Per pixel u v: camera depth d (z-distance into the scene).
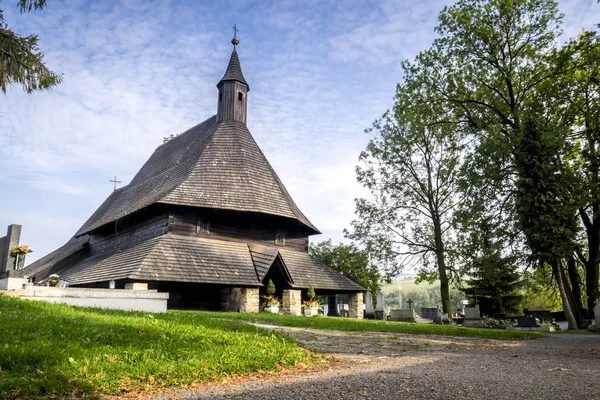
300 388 5.41
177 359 6.66
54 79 13.31
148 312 13.21
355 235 34.03
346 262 48.22
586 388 5.42
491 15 27.14
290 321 16.30
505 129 26.53
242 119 31.50
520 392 5.17
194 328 9.45
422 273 34.16
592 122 25.98
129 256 24.06
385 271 33.56
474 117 28.86
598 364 7.85
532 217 23.66
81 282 25.34
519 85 27.97
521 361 8.26
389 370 6.88
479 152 25.83
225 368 6.48
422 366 7.41
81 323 8.58
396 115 32.44
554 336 17.16
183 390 5.38
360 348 10.06
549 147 23.61
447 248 32.41
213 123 32.22
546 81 27.14
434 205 33.62
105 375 5.54
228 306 24.72
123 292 14.64
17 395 4.68
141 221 27.75
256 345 8.24
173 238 24.17
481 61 28.03
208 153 28.33
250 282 24.08
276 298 25.14
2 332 7.16
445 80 29.28
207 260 23.97
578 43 26.73
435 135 33.00
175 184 27.06
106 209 39.94
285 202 28.83
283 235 29.17
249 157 29.39
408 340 12.45
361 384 5.64
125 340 7.32
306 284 26.42
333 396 4.96
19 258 18.06
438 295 153.12
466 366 7.44
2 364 5.54
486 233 26.38
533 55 26.78
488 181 25.72
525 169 24.23
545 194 23.42
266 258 26.20
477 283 45.28
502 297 45.31
